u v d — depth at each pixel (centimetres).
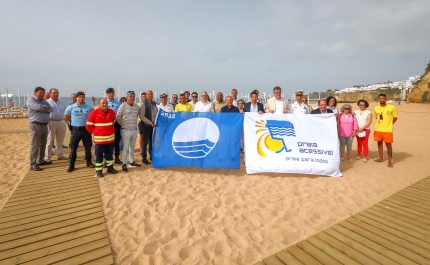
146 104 656
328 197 471
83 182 547
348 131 706
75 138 615
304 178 577
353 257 293
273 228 366
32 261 288
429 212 402
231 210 420
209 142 622
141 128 696
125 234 352
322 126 620
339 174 590
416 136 1164
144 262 295
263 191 501
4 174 611
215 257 304
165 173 612
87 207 427
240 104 795
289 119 630
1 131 1373
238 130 624
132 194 484
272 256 298
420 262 283
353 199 466
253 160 607
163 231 356
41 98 620
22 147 936
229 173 619
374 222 371
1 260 288
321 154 598
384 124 672
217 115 639
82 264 285
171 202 447
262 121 629
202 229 363
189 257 305
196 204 440
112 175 595
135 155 815
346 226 361
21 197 463
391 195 471
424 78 4009
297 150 605
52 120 699
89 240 332
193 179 573
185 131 631
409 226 360
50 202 444
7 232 346
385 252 301
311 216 401
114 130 623
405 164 695
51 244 321
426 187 512
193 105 834
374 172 625
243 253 311
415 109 2848
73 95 915
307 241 326
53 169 643
